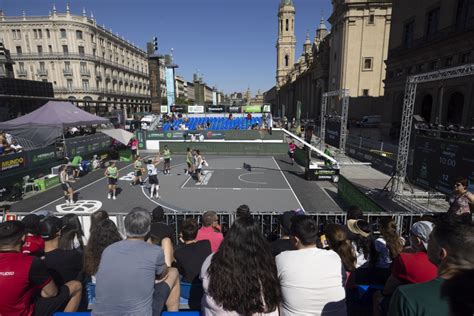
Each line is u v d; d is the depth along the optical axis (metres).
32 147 20.12
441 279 1.64
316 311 2.26
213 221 5.11
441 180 12.34
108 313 2.33
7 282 2.43
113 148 25.61
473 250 1.61
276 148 27.48
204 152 27.67
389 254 4.39
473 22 22.53
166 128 37.44
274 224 6.99
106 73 75.69
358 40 45.72
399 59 33.47
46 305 2.78
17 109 34.44
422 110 32.75
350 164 20.70
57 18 63.44
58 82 66.25
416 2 30.50
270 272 2.14
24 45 64.69
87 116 22.53
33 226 4.63
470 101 23.08
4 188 14.16
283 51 114.69
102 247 3.62
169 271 3.08
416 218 7.20
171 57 52.09
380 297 2.63
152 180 14.05
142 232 2.70
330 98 53.66
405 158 13.66
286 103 108.56
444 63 26.06
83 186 16.31
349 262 3.50
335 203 13.23
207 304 2.19
